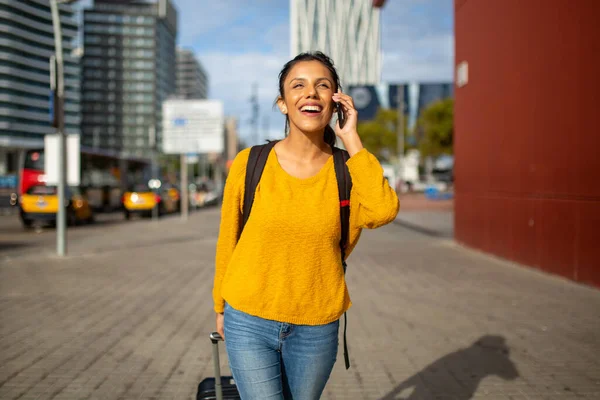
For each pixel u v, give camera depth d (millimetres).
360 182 2088
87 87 161875
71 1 11711
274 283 2066
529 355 4891
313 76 2133
